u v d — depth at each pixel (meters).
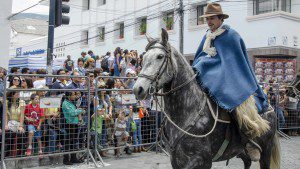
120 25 28.20
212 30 4.51
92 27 30.39
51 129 7.59
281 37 17.41
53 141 7.62
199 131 4.01
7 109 7.21
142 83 3.72
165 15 24.00
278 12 17.30
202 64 4.28
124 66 11.85
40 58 16.38
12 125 7.13
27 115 7.33
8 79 8.70
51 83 9.00
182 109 4.09
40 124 7.44
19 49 34.06
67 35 33.25
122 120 8.67
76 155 8.12
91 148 8.30
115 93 8.67
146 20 25.20
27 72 9.28
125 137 8.73
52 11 9.34
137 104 8.98
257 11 18.88
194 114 4.07
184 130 4.02
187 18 21.86
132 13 26.34
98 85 8.46
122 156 8.84
